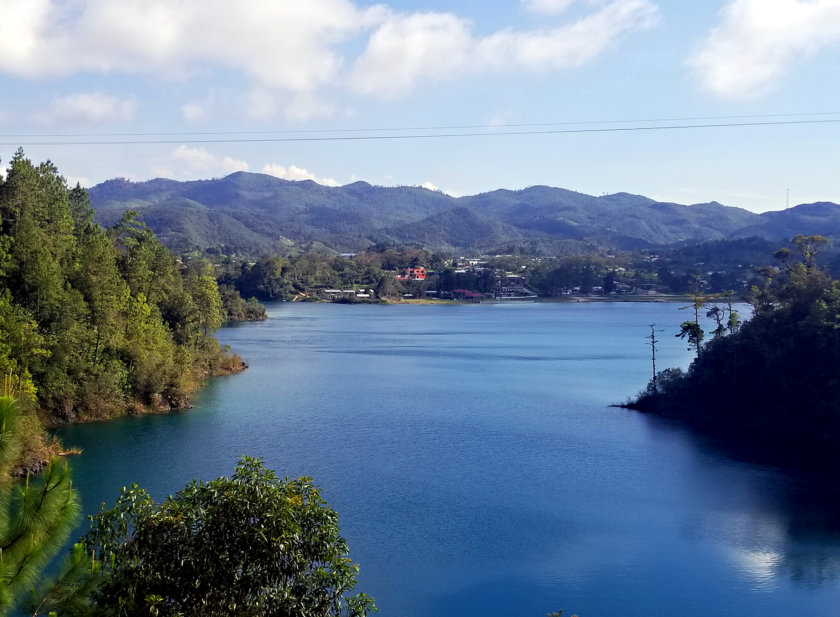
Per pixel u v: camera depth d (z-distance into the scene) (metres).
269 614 20.22
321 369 137.38
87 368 87.62
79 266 91.75
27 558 14.78
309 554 21.50
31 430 65.56
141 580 19.84
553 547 50.91
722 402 93.75
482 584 45.09
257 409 96.81
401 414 95.19
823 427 81.94
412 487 63.44
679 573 47.12
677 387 100.00
